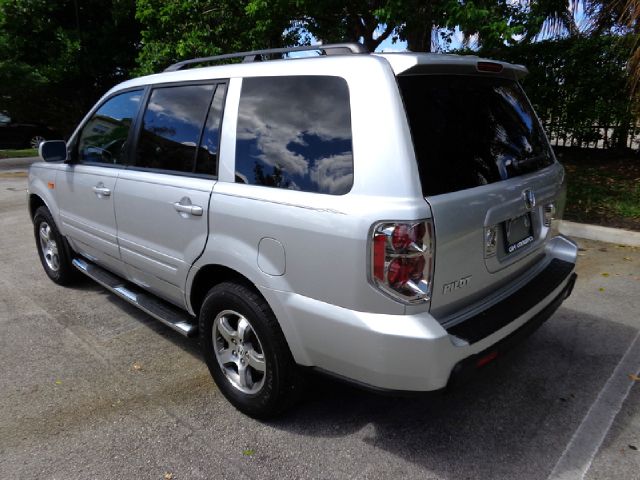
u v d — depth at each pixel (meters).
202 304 3.13
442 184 2.40
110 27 15.52
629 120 9.12
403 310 2.30
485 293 2.76
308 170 2.56
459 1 7.19
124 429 2.96
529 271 3.13
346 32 9.35
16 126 18.47
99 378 3.50
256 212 2.69
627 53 7.98
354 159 2.40
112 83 17.36
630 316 4.27
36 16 14.80
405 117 2.36
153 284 3.66
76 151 4.40
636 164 9.51
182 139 3.28
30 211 5.33
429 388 2.34
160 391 3.35
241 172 2.87
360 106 2.42
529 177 2.96
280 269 2.62
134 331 4.19
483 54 9.57
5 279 5.41
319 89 2.61
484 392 3.27
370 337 2.31
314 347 2.56
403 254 2.24
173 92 3.44
